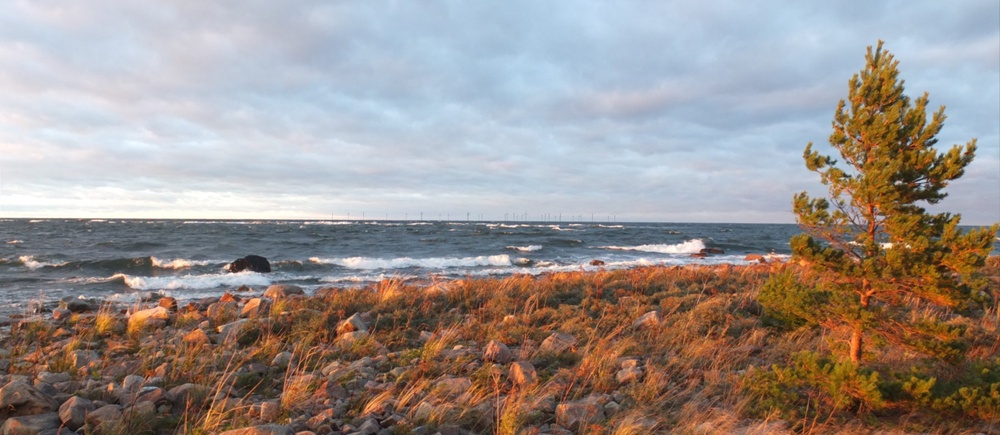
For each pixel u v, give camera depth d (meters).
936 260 5.11
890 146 5.39
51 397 5.20
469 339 9.21
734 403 5.89
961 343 5.21
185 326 10.40
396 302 11.67
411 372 6.86
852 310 5.45
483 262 33.66
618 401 6.03
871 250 5.59
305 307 11.20
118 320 10.84
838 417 5.39
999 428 4.98
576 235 74.62
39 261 29.92
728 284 13.88
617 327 9.29
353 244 49.16
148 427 4.88
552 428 5.31
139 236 58.72
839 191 5.75
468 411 5.46
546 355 7.78
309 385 6.29
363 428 4.94
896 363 6.25
